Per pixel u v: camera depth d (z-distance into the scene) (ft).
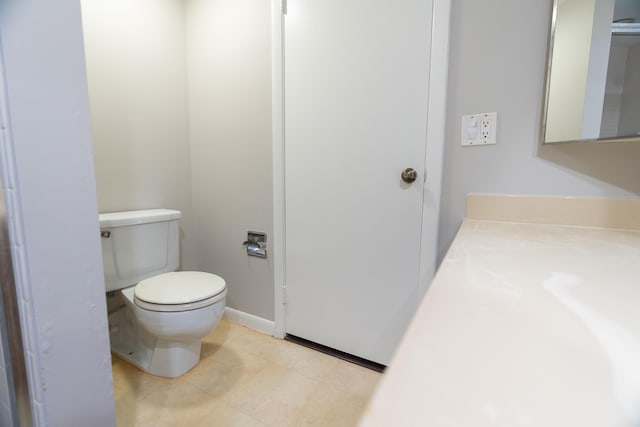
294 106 5.13
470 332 1.11
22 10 2.09
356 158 4.70
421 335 1.09
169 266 5.59
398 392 0.78
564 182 3.47
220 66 5.90
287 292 5.61
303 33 4.89
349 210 4.84
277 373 4.73
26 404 2.43
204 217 6.56
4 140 2.08
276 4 5.02
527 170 3.63
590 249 2.43
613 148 3.24
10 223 2.18
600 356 0.97
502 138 3.73
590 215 3.35
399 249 4.53
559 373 0.88
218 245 6.43
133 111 5.57
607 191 3.30
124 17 5.35
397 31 4.20
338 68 4.67
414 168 4.29
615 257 2.19
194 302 4.18
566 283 1.65
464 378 0.85
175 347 4.56
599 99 3.10
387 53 4.30
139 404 4.06
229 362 4.99
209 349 5.36
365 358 4.98
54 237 2.35
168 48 6.03
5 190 2.14
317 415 3.93
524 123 3.59
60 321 2.43
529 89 3.54
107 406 2.80
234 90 5.78
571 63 3.23
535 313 1.28
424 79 4.09
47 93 2.25
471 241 2.72
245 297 6.17
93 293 2.63
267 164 5.56
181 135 6.38
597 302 1.40
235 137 5.89
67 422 2.52
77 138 2.43
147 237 5.19
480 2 3.70
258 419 3.86
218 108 6.04
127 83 5.45
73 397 2.55
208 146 6.29
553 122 3.37
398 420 0.69
